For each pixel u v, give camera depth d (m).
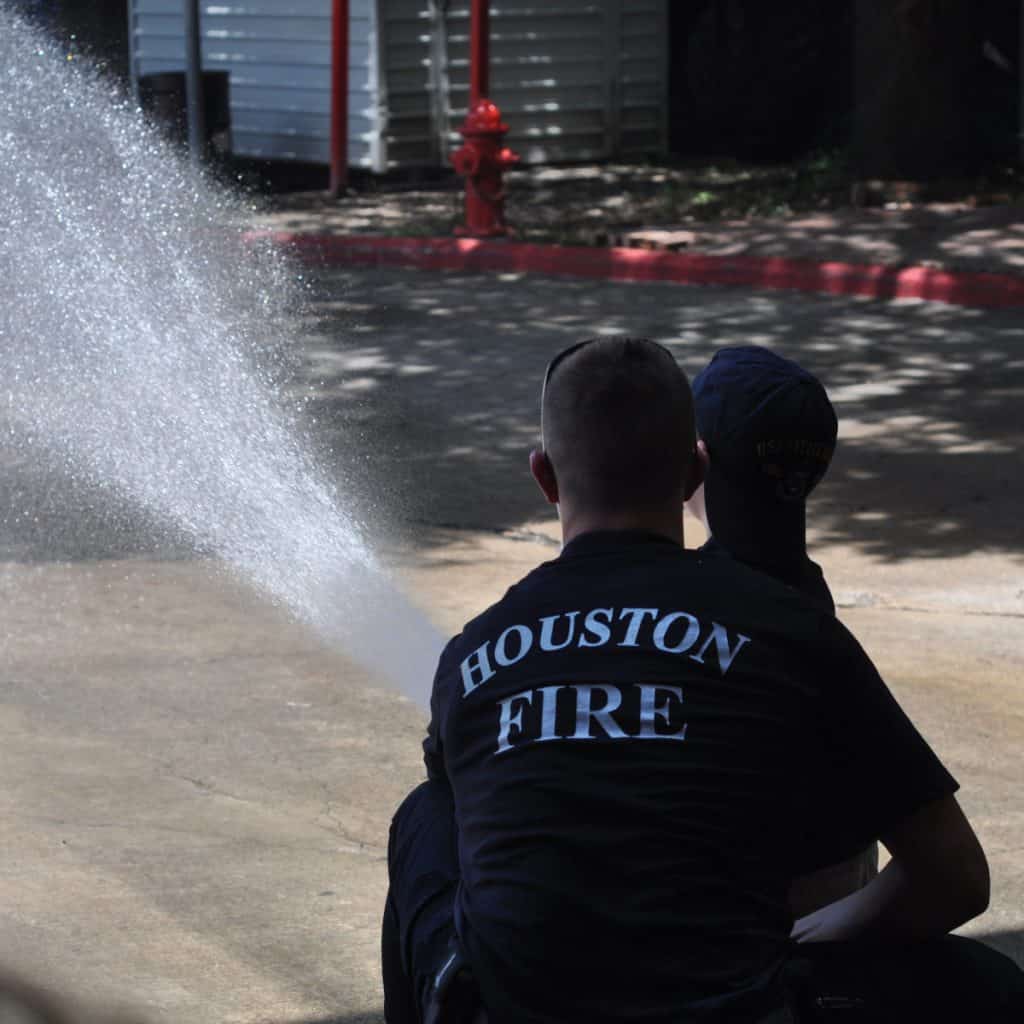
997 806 6.32
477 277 19.64
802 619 3.03
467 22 26.39
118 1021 4.45
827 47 28.33
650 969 2.81
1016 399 13.57
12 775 6.62
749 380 3.55
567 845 2.87
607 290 18.64
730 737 2.91
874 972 3.06
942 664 8.19
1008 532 10.48
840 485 11.47
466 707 3.06
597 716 2.93
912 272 17.50
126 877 5.62
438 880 3.24
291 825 6.17
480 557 10.03
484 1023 2.99
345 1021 4.57
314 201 24.70
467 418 13.42
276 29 26.86
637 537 3.16
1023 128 24.98
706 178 26.11
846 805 3.13
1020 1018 3.12
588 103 27.83
